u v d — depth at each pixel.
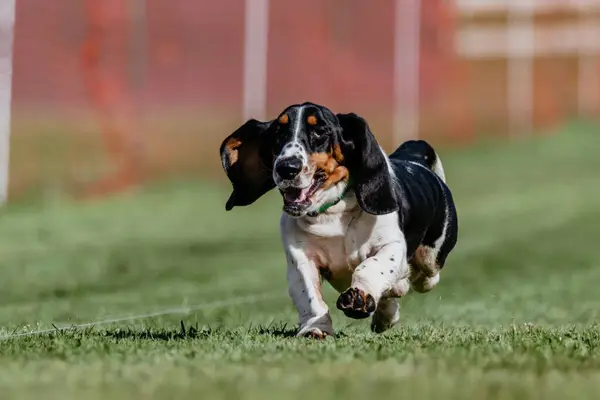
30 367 5.29
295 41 25.75
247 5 25.05
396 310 8.03
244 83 24.98
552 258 15.98
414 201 7.38
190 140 23.41
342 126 6.72
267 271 14.56
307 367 5.08
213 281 13.59
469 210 21.42
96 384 4.66
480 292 12.51
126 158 22.72
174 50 24.08
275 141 6.71
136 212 20.59
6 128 21.25
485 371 4.91
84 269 14.80
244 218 20.44
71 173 21.89
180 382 4.65
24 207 20.64
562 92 30.45
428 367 5.04
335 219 6.80
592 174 25.84
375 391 4.30
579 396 4.17
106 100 23.12
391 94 27.44
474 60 29.45
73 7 22.88
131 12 23.62
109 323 8.88
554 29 30.34
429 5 28.19
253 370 5.00
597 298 11.88
